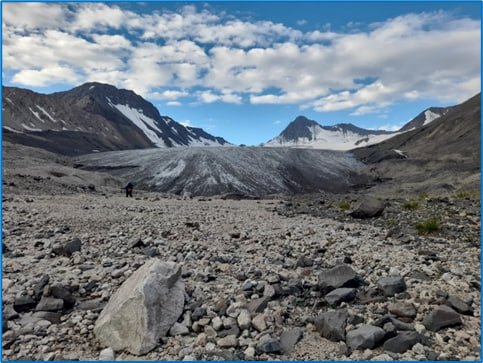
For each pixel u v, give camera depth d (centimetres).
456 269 1072
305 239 1631
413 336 695
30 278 1016
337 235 1728
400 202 2886
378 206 2350
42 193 3716
